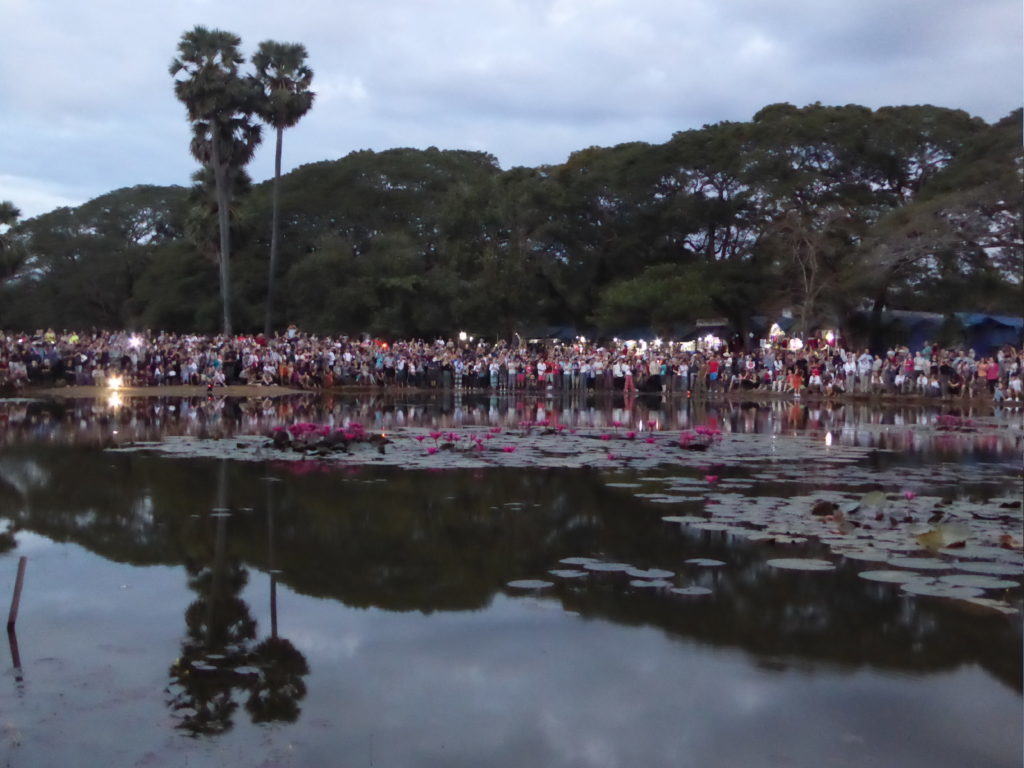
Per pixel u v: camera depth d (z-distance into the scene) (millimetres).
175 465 10680
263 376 34406
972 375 32562
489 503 8227
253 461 11117
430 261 62375
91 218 79438
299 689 3809
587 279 52281
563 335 56469
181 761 3125
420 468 10617
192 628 4586
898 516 7590
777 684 3930
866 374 34312
